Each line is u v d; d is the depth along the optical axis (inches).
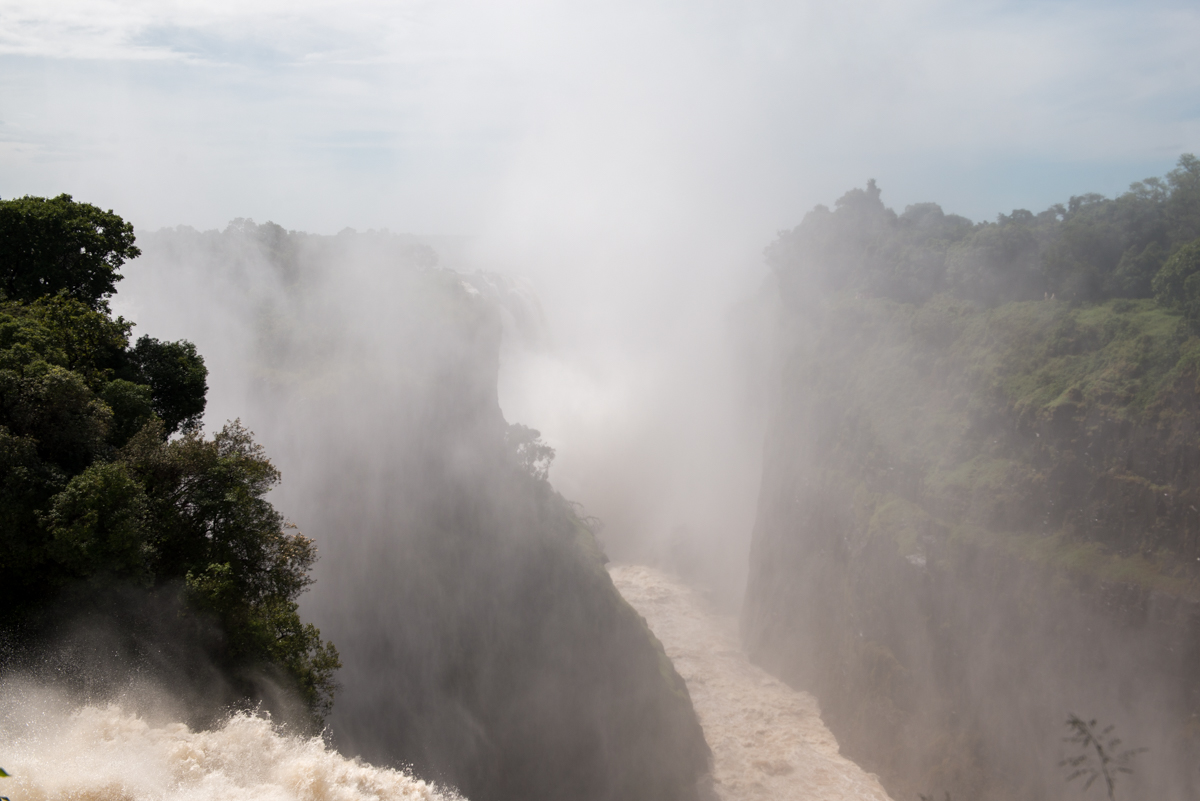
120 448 1120.2
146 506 994.7
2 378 949.2
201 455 1111.6
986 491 2992.1
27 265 1434.5
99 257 1521.9
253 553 1141.7
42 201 1482.5
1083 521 2731.3
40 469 928.9
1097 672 2571.4
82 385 997.8
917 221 5551.2
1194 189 3673.7
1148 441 2608.3
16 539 896.3
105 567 925.2
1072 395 2876.5
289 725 1032.8
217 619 1038.4
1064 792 2532.0
